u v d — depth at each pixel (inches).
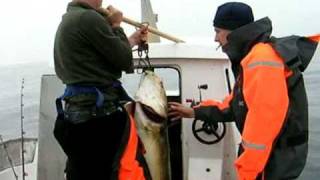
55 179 163.0
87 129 120.4
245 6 123.4
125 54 121.6
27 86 781.9
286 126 114.3
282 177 113.1
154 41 167.9
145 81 132.1
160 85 132.9
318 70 641.0
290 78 114.6
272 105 107.2
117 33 124.6
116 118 122.8
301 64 115.8
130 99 129.0
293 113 114.6
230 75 162.9
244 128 111.0
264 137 107.5
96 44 118.4
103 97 119.3
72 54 119.3
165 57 158.9
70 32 119.1
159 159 132.4
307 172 325.4
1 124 584.4
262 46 113.5
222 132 157.2
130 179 123.6
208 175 158.2
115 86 124.6
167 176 135.3
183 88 161.8
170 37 156.9
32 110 522.6
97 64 120.3
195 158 159.2
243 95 113.2
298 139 115.5
